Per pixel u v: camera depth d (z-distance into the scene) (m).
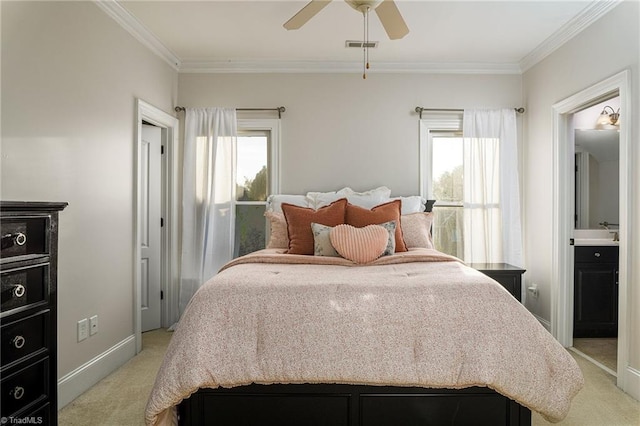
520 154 3.98
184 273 3.87
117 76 2.93
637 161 2.44
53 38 2.26
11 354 1.42
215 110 3.89
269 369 1.77
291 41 3.45
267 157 4.08
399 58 3.82
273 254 2.81
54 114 2.27
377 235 2.75
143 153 3.75
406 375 1.76
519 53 3.69
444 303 1.89
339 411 1.86
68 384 2.38
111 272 2.86
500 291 1.95
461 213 4.06
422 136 3.96
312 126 3.97
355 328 1.83
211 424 1.87
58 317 2.31
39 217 1.54
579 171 3.97
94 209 2.65
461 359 1.79
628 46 2.54
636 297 2.45
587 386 2.59
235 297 1.92
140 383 2.66
